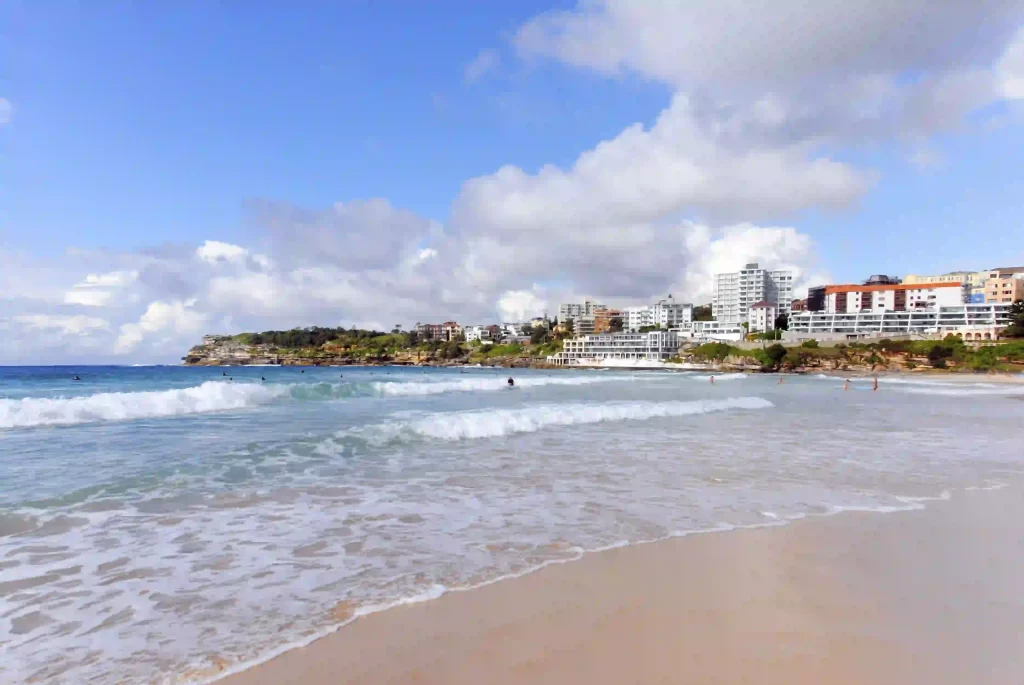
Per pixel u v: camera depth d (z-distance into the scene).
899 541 6.81
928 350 116.94
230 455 11.82
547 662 3.90
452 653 4.02
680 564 5.95
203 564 5.76
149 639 4.18
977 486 9.99
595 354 182.38
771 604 4.95
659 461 12.10
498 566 5.82
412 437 14.73
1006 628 4.55
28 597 4.88
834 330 148.12
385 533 6.90
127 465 10.63
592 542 6.66
